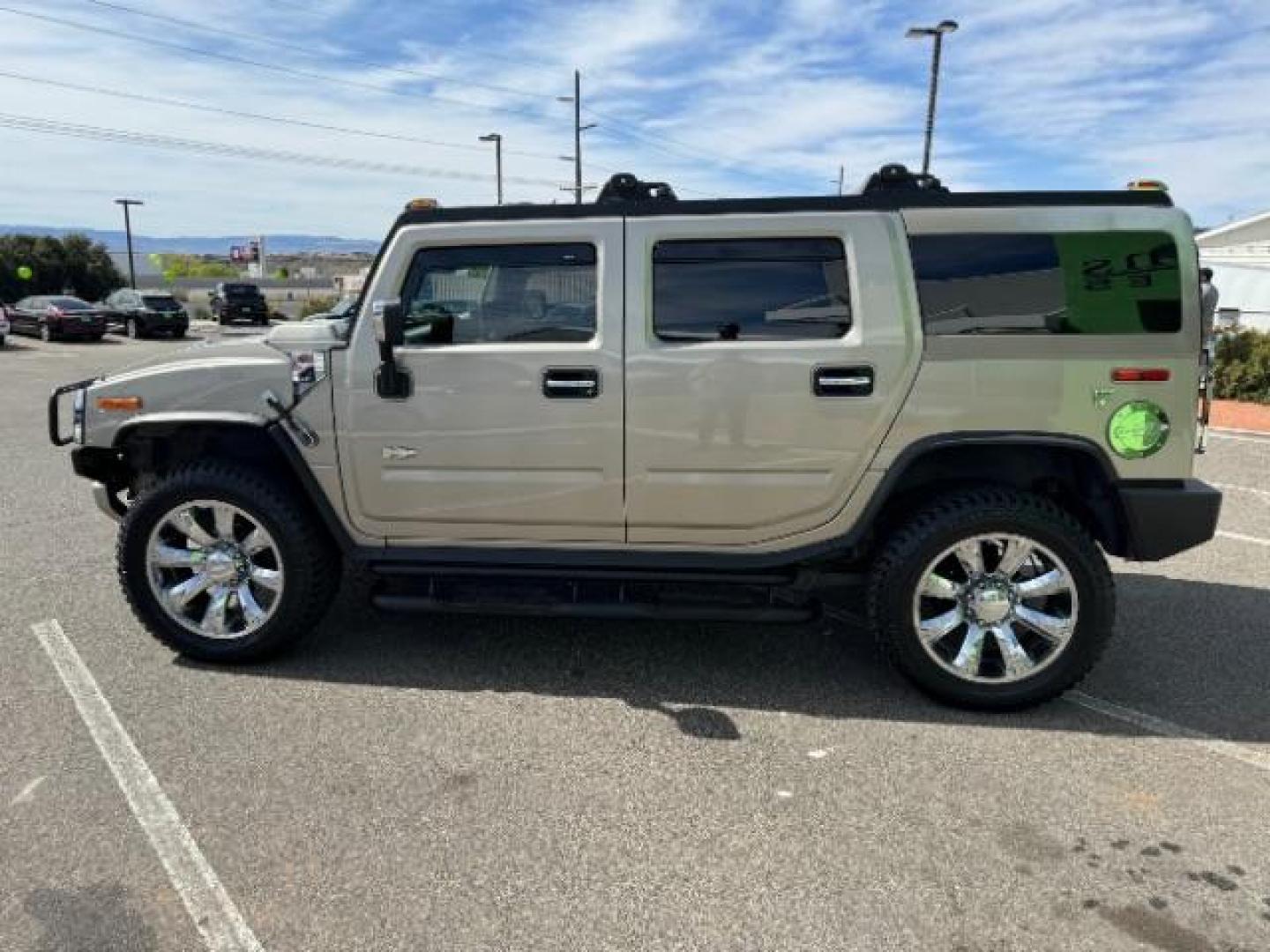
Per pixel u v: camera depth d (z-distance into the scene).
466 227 3.65
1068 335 3.42
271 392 3.80
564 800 2.97
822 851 2.71
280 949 2.30
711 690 3.81
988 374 3.46
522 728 3.46
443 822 2.84
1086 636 3.50
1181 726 3.51
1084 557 3.46
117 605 4.75
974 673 3.60
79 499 7.25
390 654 4.16
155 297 32.38
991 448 3.59
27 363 21.22
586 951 2.30
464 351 3.67
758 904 2.47
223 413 3.83
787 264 3.55
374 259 3.75
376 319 3.50
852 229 3.49
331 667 4.00
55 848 2.69
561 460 3.68
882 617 3.62
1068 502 3.74
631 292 3.58
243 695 3.72
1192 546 3.46
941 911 2.45
